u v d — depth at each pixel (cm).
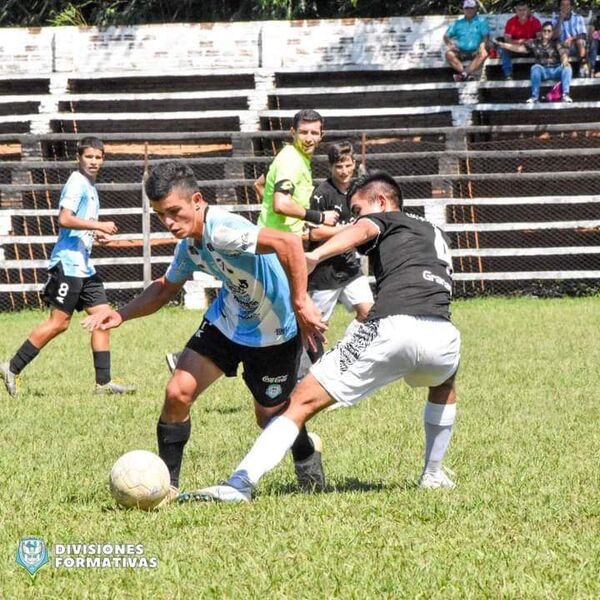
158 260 3972
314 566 912
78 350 2780
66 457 1448
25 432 1661
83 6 4878
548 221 4262
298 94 4288
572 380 2148
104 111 4491
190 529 1032
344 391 1124
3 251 4081
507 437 1571
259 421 1235
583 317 3341
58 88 4353
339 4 4875
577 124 3975
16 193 4284
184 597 848
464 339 2842
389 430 1639
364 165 3884
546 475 1279
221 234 1087
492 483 1230
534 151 3872
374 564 915
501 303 3856
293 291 1087
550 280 4219
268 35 4284
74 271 2073
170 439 1191
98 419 1788
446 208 4103
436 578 877
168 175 1091
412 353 1123
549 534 1006
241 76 4422
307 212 1834
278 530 1027
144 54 4344
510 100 4319
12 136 4116
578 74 4250
